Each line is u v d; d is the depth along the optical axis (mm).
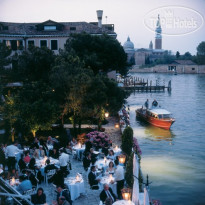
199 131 38875
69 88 25203
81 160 19922
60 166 15969
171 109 56344
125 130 20516
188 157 27766
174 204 17984
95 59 33406
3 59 25922
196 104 62281
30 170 14086
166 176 22609
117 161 16922
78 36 36719
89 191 14938
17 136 23469
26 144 22578
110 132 29703
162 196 19078
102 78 27844
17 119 22703
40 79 28953
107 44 36406
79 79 24297
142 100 70188
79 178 14406
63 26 47562
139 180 16281
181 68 182875
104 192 12219
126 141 20375
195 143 32938
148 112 43938
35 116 22828
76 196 13875
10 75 27812
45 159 16797
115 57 36906
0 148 17812
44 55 29938
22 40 44281
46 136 26609
